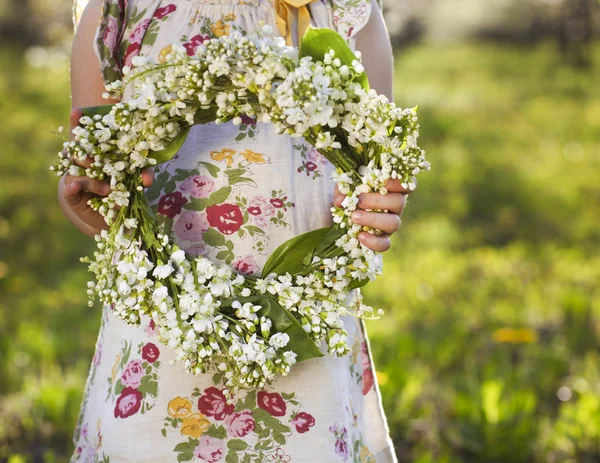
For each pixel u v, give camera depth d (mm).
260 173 1604
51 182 6926
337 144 1473
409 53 17125
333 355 1630
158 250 1502
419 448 2885
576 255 5344
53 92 11109
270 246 1607
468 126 9648
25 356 3574
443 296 4496
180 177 1610
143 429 1582
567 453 2846
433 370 3500
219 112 1468
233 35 1417
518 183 7184
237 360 1449
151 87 1438
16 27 15148
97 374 1709
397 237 5715
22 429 2975
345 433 1627
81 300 4484
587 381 3371
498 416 2920
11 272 4934
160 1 1653
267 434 1592
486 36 18281
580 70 14258
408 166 1468
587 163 8070
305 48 1454
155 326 1583
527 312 4223
